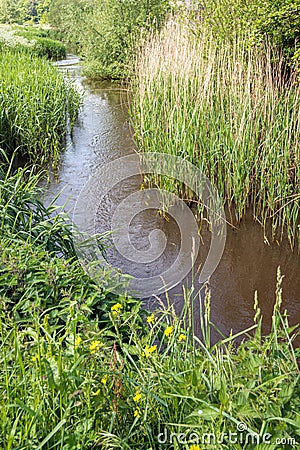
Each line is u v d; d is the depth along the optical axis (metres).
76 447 1.96
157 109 6.70
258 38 6.34
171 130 6.21
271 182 5.61
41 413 2.05
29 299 3.14
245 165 5.79
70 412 2.11
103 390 2.18
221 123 6.07
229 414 1.99
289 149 5.77
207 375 2.32
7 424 2.00
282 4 6.18
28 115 8.20
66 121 10.52
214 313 4.21
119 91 14.71
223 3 7.85
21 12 58.12
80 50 24.72
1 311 2.79
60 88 10.05
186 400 2.12
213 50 6.96
